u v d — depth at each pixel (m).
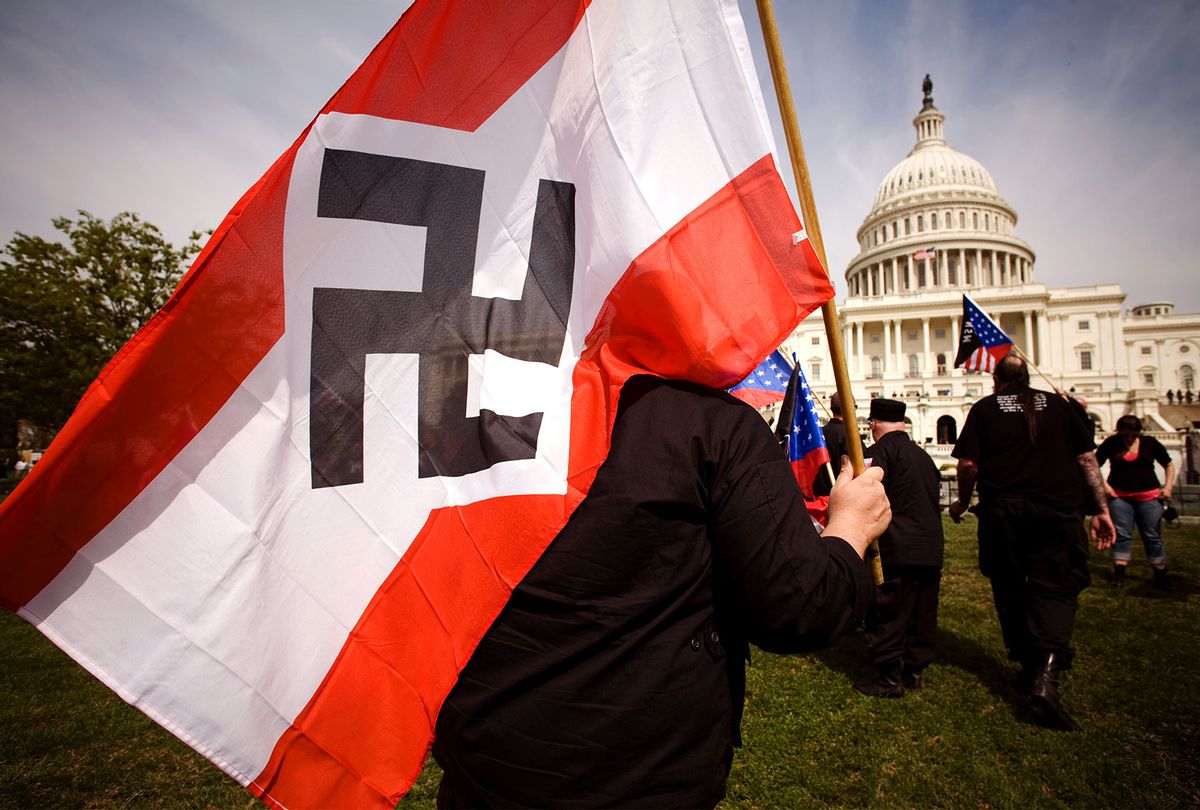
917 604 4.04
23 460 27.22
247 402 1.19
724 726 1.04
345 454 1.21
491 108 1.34
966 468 3.98
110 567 1.13
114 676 1.11
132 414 1.15
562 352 1.26
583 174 1.36
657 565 1.00
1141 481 6.75
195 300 1.17
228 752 1.13
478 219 1.30
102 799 2.95
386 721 1.13
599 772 0.95
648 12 1.39
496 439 1.16
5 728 3.66
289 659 1.16
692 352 1.17
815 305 1.29
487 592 1.07
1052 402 3.81
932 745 3.28
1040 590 3.62
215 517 1.17
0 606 1.09
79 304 17.55
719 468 1.03
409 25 1.32
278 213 1.22
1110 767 3.01
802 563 0.97
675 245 1.27
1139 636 4.88
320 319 1.22
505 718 1.00
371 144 1.27
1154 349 74.00
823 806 2.78
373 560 1.18
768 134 1.33
